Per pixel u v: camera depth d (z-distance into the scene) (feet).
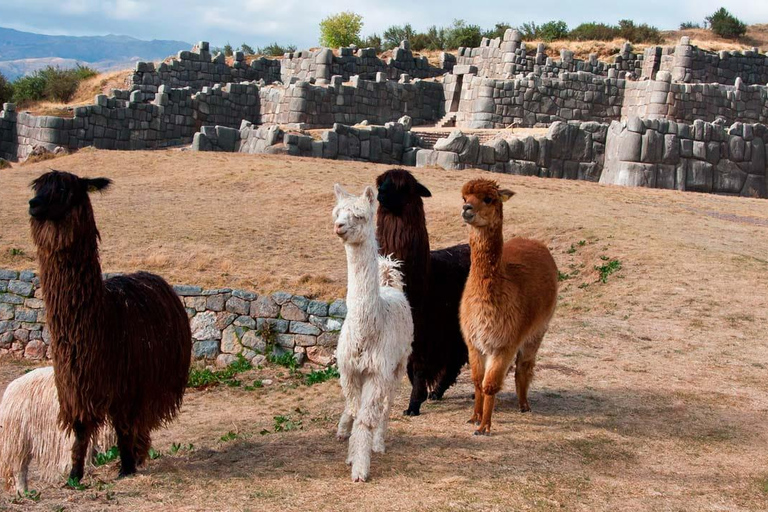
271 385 34.63
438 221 62.18
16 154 107.34
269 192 72.69
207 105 117.19
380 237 25.34
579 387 28.32
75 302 18.15
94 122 105.19
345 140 96.22
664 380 29.25
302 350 38.55
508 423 23.93
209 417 28.86
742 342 34.91
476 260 21.89
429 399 27.58
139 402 19.85
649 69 139.44
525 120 120.67
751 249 53.26
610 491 18.33
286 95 115.55
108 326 18.75
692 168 97.45
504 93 119.96
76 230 18.02
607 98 124.26
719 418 24.77
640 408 25.71
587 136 98.48
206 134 95.66
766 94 124.16
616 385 28.58
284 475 18.98
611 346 34.53
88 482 19.25
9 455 22.91
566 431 23.09
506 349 22.26
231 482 18.45
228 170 81.25
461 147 91.40
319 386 33.22
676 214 67.92
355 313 18.98
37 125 103.50
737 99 122.31
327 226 62.64
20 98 147.43
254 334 38.78
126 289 19.98
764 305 40.37
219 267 49.98
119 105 107.65
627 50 140.15
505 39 135.23
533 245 25.25
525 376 25.07
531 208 64.54
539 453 20.90
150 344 19.89
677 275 45.78
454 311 26.86
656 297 42.22
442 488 17.93
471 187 21.44
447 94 131.23
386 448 21.13
